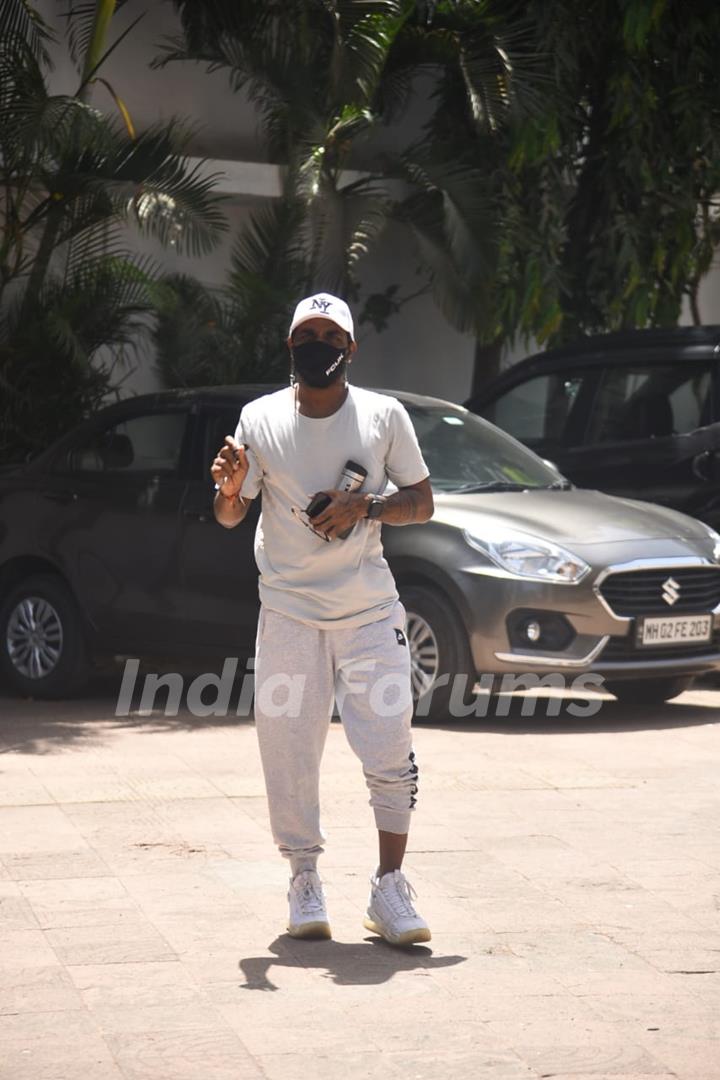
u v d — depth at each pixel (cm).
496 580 1275
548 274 2047
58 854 916
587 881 877
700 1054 630
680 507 1656
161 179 1775
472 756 1206
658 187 2106
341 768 1163
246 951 750
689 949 762
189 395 1446
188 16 2020
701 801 1068
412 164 1988
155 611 1412
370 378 2323
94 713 1409
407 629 1327
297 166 1925
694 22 2083
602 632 1284
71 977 710
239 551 1361
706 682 1591
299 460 736
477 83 1981
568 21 2033
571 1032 652
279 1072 607
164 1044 634
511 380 1808
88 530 1451
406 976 717
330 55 1956
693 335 1691
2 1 1803
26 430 1834
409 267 2325
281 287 1958
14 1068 608
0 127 1750
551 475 1467
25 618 1500
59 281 1895
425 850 937
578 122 2145
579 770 1161
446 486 1388
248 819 1004
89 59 1856
